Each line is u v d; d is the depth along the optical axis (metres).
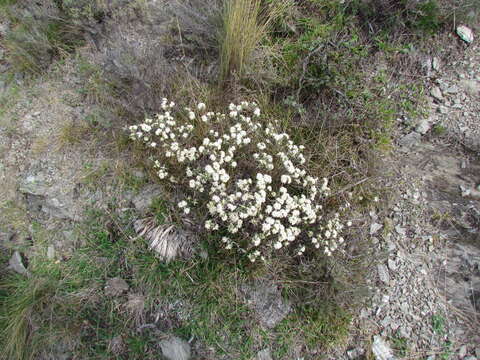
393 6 1.28
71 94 1.15
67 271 0.98
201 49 1.21
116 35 1.22
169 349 0.92
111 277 0.97
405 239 1.07
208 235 0.96
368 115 1.14
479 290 1.01
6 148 1.10
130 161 1.05
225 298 0.95
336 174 1.08
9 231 1.03
